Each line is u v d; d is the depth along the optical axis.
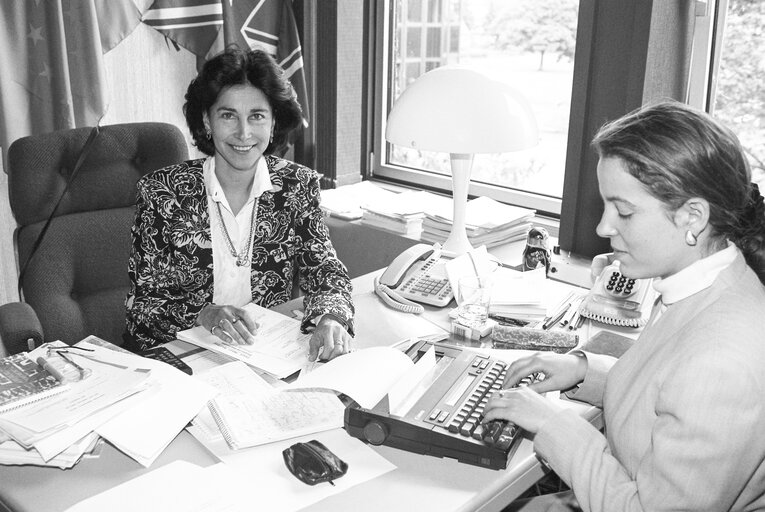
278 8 2.68
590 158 2.10
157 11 2.50
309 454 1.05
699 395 0.88
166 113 2.72
